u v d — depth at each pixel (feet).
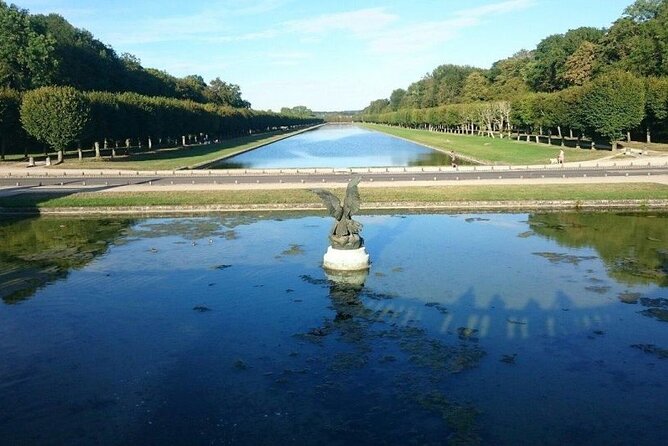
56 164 324.19
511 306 104.12
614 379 76.79
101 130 368.68
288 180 248.11
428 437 63.82
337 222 127.95
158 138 478.18
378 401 71.51
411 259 134.92
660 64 417.28
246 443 63.57
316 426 66.44
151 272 127.75
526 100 472.03
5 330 96.37
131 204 199.41
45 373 81.10
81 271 129.18
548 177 243.81
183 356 85.71
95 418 69.41
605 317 98.53
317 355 85.05
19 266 133.80
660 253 137.39
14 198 210.79
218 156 402.11
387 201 195.42
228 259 136.87
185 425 67.41
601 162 305.12
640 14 490.90
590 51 503.61
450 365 80.94
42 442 64.69
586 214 184.55
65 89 327.67
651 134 417.08
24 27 413.18
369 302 107.14
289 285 117.60
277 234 161.38
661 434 64.23
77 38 557.74
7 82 387.55
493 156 369.91
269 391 74.64
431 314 100.68
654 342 88.38
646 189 205.46
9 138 341.82
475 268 127.34
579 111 372.58
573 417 67.67
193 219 185.37
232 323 98.22
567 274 122.31
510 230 162.81
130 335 93.91
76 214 196.34
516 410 69.15
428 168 285.43
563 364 81.20
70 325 98.37
